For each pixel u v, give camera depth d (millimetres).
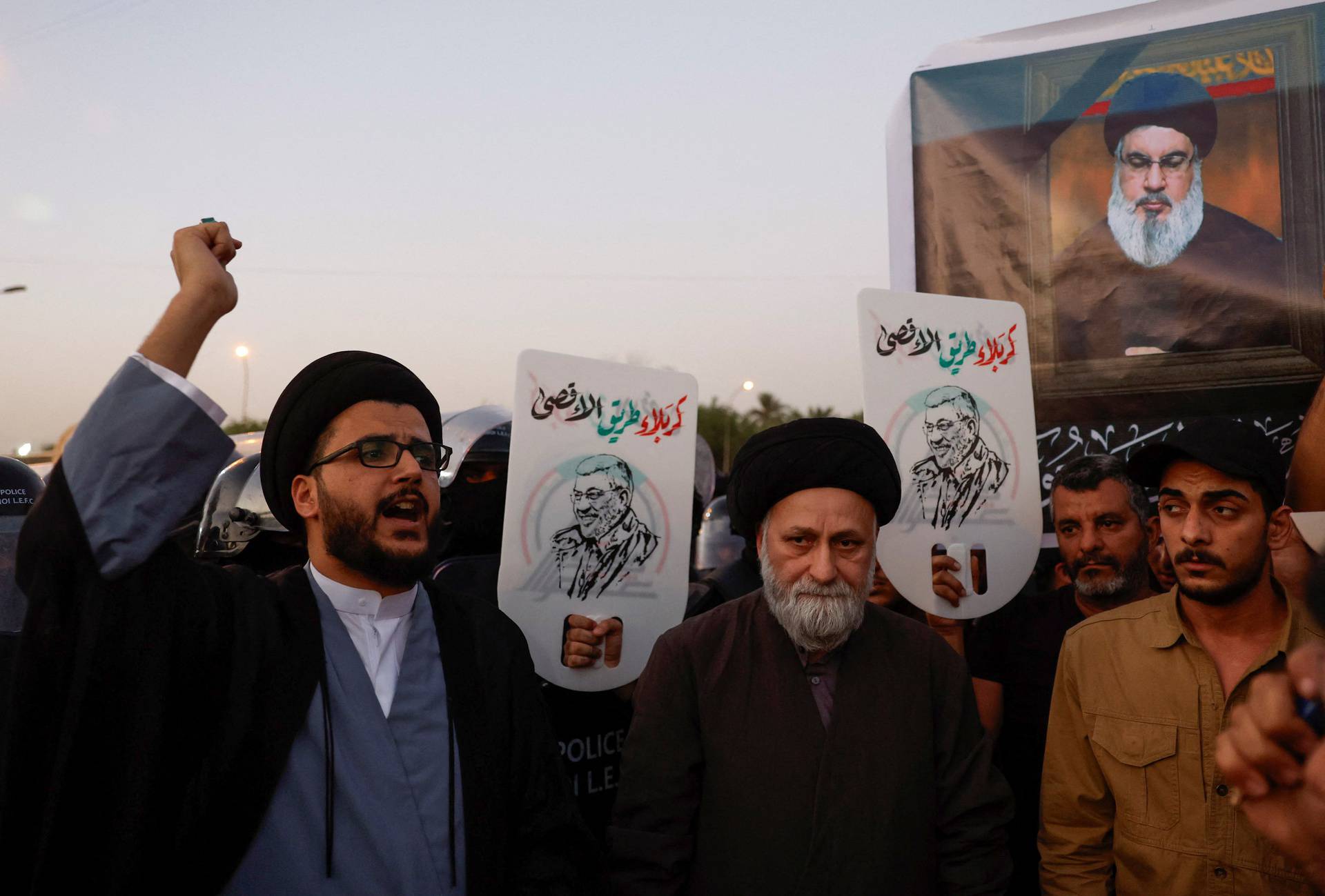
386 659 1623
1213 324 2980
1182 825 1762
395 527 1597
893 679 1859
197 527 3547
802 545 1839
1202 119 3008
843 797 1754
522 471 2332
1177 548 1792
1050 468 3158
